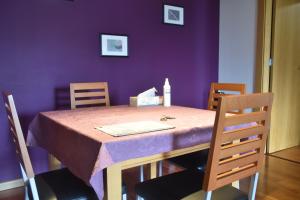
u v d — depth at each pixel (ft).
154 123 4.97
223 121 3.51
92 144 3.91
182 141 4.51
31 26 7.89
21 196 7.39
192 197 4.13
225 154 3.73
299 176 8.51
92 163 3.76
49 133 5.61
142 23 9.95
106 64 9.31
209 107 7.96
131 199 7.10
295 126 11.80
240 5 11.15
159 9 10.32
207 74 12.07
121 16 9.44
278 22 10.42
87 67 8.95
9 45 7.62
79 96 7.74
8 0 7.49
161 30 10.46
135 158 4.06
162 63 10.64
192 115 5.95
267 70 10.50
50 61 8.29
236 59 11.51
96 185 3.71
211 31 11.98
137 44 9.91
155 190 4.49
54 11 8.20
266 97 4.00
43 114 6.15
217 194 4.33
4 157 7.81
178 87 11.21
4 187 7.81
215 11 12.01
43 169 8.48
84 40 8.80
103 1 9.02
